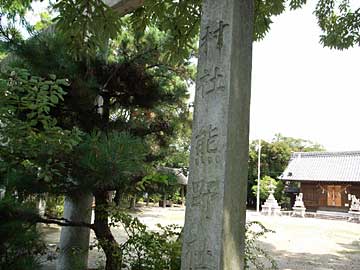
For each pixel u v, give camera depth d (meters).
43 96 2.89
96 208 3.78
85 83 3.88
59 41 3.91
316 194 29.75
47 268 4.81
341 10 5.40
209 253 2.00
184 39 4.12
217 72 2.15
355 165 28.62
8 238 3.12
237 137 2.10
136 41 4.66
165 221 15.73
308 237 13.91
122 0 4.38
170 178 4.07
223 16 2.19
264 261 8.09
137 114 5.06
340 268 8.03
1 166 3.20
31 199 3.59
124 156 3.06
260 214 27.22
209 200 2.05
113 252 3.66
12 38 3.91
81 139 3.14
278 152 35.03
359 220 24.30
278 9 4.21
